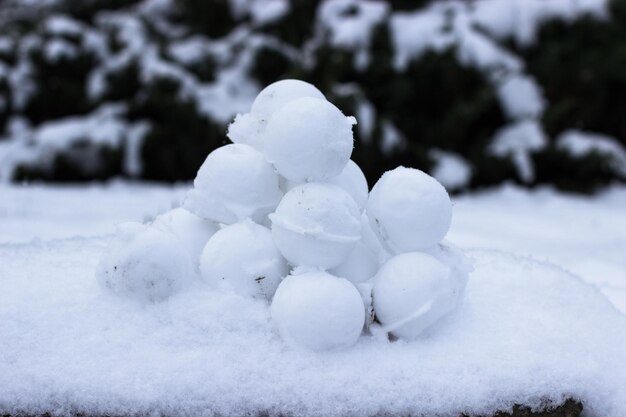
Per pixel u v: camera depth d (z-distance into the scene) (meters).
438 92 3.00
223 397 0.93
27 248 1.15
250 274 0.99
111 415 0.93
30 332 0.97
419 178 1.00
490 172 2.99
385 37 3.01
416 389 0.94
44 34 3.66
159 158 3.02
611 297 1.43
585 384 0.98
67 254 1.13
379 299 0.98
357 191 1.03
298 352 0.95
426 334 1.00
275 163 0.98
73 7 4.52
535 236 2.16
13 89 3.54
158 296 0.99
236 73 3.24
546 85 3.17
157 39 3.59
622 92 3.17
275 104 1.03
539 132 3.04
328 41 3.04
